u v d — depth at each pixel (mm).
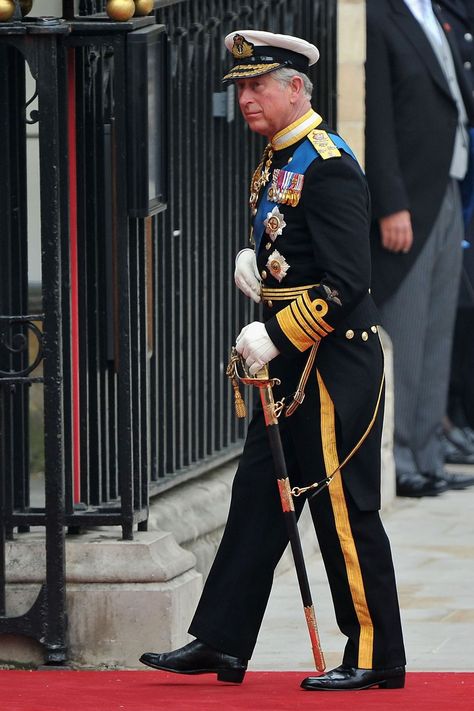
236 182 29125
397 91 34969
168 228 26438
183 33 26734
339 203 19812
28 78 26172
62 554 22781
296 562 20438
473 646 24672
